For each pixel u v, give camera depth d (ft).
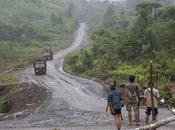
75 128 88.12
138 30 247.50
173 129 80.02
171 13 256.11
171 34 225.56
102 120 98.02
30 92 177.58
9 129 91.35
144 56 222.69
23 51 513.86
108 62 250.78
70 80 218.79
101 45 323.57
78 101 138.82
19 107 160.76
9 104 174.40
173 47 220.43
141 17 264.52
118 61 242.17
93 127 88.43
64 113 112.98
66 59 393.70
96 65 269.03
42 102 141.69
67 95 156.46
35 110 123.54
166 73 164.55
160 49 220.64
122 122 91.25
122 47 242.99
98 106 125.90
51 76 247.50
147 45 227.20
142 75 176.76
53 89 177.78
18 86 203.10
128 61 233.76
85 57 300.40
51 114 112.47
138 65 206.59
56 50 566.36
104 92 164.35
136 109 85.56
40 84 199.93
